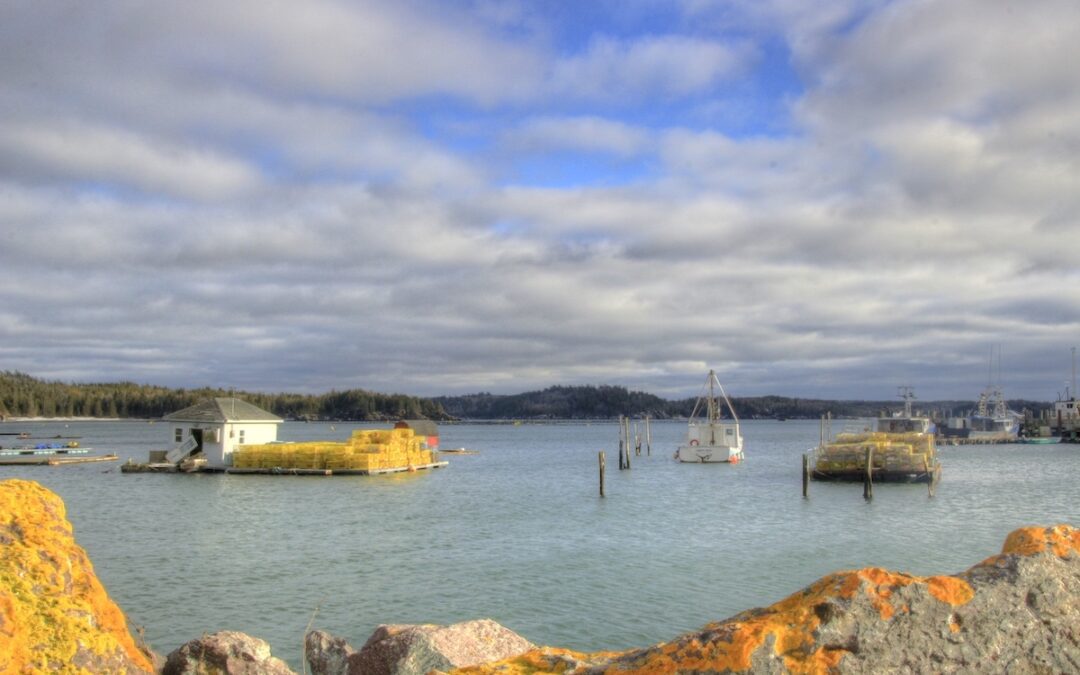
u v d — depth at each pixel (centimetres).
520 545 3462
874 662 466
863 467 6669
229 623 2173
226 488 5912
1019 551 516
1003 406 18125
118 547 3388
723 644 475
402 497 5469
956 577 501
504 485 6488
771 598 2498
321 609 2341
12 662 537
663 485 6612
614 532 3869
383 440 7712
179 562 3033
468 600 2455
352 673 1039
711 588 2623
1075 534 530
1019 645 481
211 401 7294
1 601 559
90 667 572
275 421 7394
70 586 626
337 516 4447
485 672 595
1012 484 6956
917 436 7531
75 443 11275
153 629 2108
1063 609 491
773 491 6097
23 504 657
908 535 3869
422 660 998
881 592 488
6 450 9775
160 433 19462
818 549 3406
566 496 5647
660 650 500
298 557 3156
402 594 2528
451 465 9200
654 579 2750
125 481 6331
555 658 608
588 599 2473
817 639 471
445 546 3431
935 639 476
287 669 876
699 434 9581
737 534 3834
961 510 4984
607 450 13400
